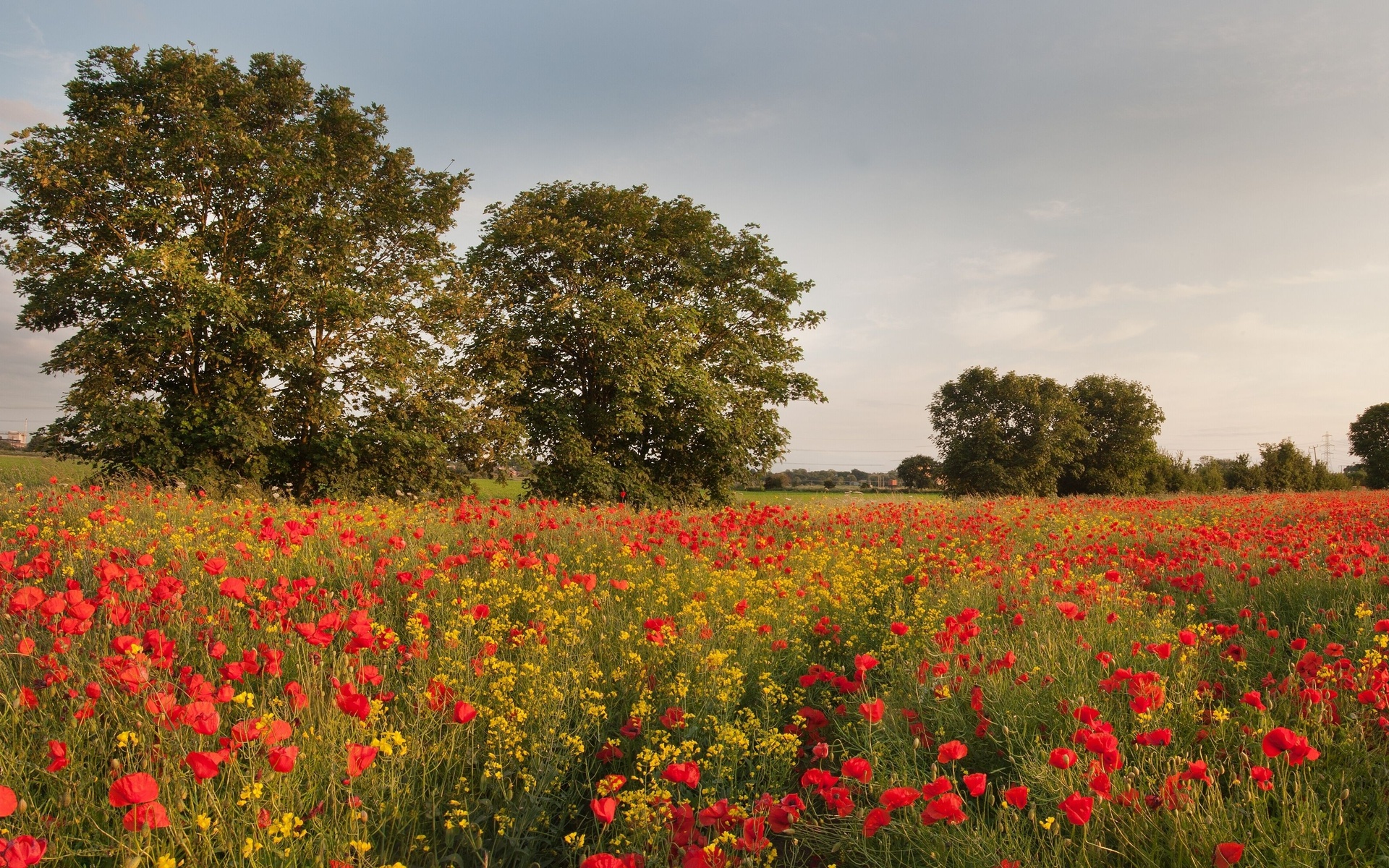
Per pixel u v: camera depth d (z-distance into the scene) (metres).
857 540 10.81
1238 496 26.53
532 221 25.97
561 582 7.02
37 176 18.00
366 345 21.61
